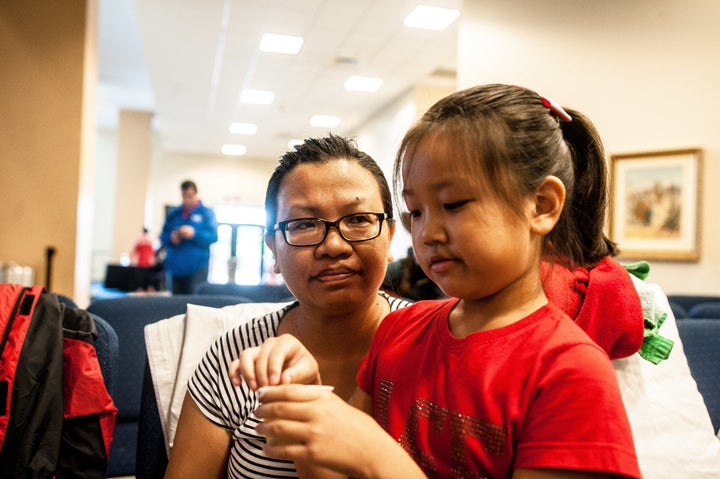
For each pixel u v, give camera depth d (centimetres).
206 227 673
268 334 107
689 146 398
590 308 86
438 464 61
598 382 53
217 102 947
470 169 56
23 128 426
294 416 53
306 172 96
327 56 701
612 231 429
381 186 101
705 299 348
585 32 436
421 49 668
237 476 98
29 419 135
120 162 1165
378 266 96
